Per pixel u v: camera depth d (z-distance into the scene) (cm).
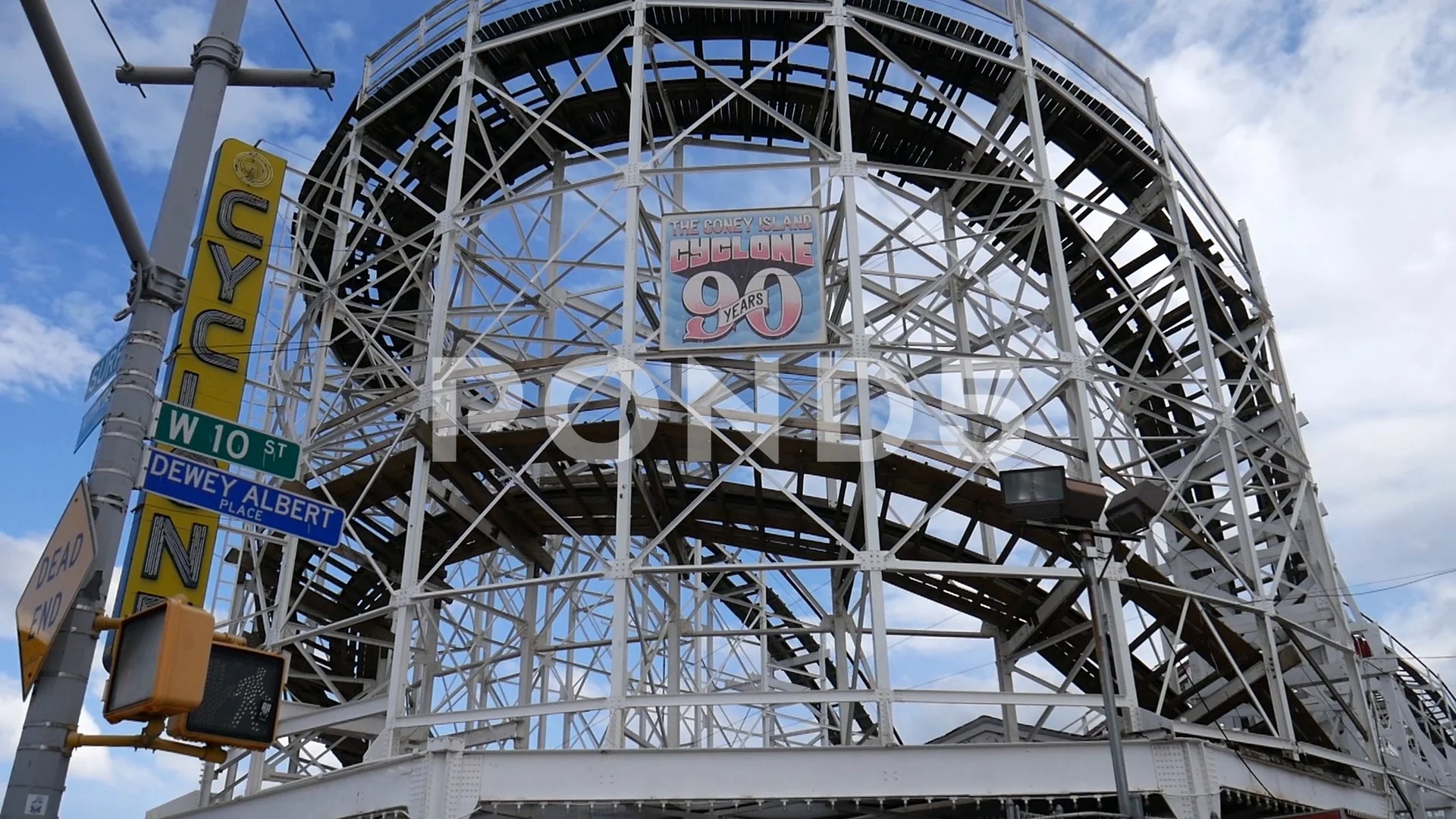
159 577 1491
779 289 2277
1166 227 2961
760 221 2336
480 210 2423
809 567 1995
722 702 1903
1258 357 3044
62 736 775
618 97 2917
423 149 3002
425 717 1986
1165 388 3108
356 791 1894
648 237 2862
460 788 1806
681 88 2920
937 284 2508
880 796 1817
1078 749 1869
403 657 2052
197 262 1736
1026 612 2600
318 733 2581
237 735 824
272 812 1981
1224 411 2433
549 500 2714
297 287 2955
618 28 2759
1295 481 2814
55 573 810
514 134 2998
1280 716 2186
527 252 2988
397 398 2503
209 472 963
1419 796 2505
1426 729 3541
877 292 2856
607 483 2662
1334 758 2203
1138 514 1460
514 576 3528
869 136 2992
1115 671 2336
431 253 2934
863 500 2205
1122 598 2420
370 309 2919
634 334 2236
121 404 883
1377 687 2930
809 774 1831
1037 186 2459
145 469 912
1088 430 2230
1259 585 2281
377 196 3102
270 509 1005
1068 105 2758
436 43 2786
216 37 997
